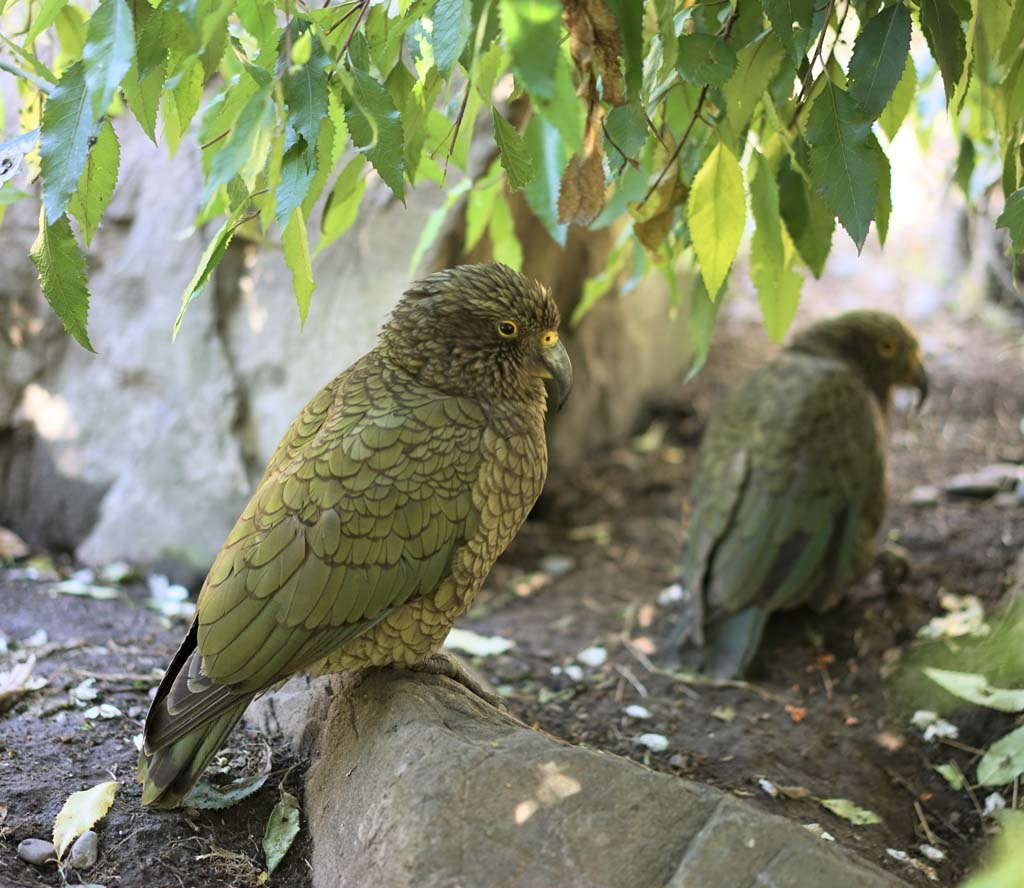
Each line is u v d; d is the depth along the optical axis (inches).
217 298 186.1
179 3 79.0
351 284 182.7
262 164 78.6
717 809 92.0
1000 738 142.6
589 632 182.1
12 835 109.7
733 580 167.5
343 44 97.0
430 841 93.2
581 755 97.6
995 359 277.4
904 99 110.5
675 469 248.7
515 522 114.8
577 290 235.0
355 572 104.7
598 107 96.1
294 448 111.6
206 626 104.8
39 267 94.5
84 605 172.2
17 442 198.1
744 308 320.8
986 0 106.7
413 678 115.3
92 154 94.0
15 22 150.6
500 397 113.8
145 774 106.7
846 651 171.0
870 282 326.0
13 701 133.5
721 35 99.6
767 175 113.2
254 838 113.3
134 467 191.6
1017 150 118.1
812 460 169.8
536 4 70.9
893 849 126.9
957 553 197.5
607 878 88.8
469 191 168.1
